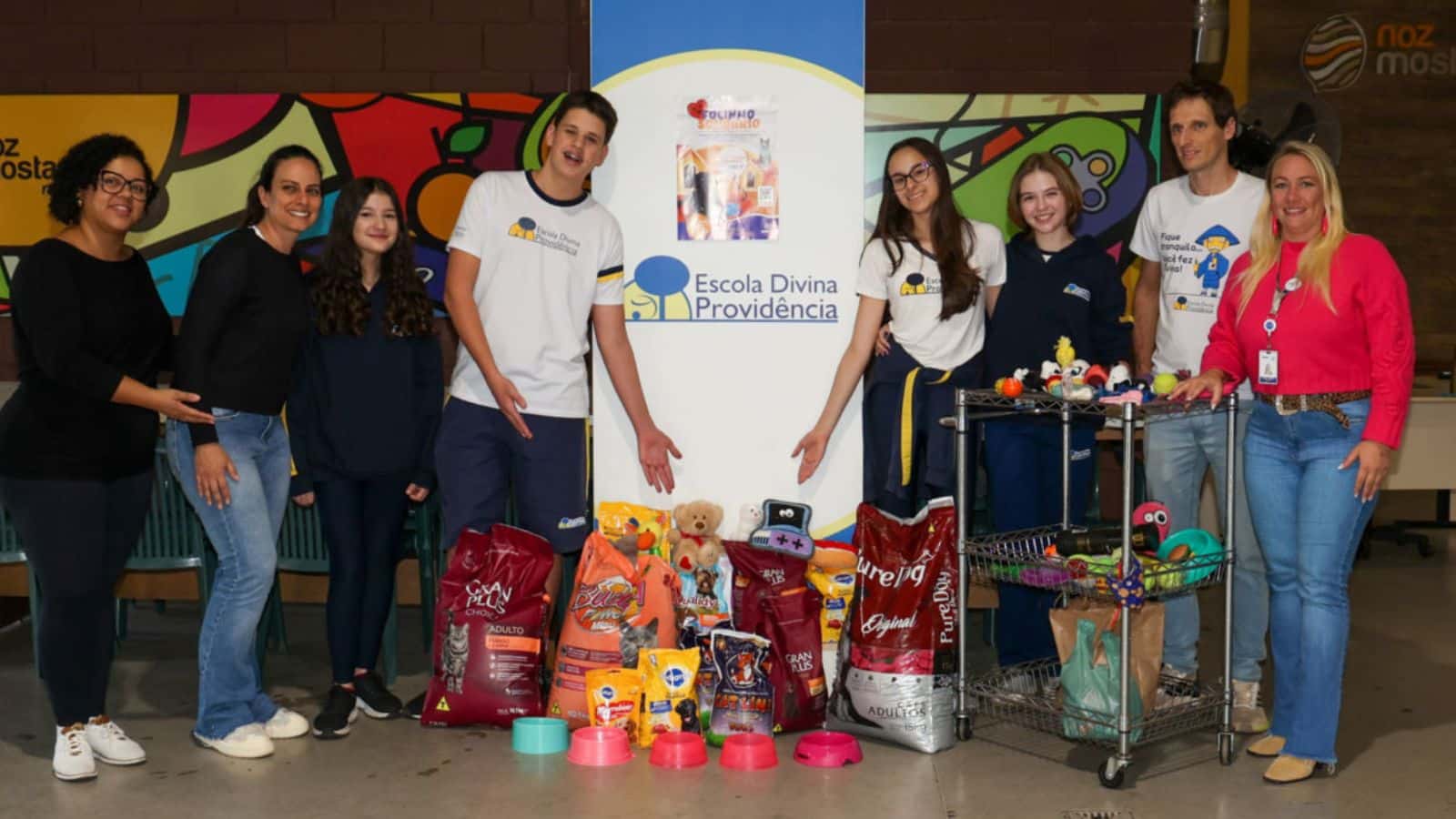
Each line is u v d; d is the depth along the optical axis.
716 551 3.65
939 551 3.44
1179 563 3.21
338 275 3.62
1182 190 3.71
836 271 3.70
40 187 5.64
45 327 3.09
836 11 3.64
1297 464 3.24
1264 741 3.39
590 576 3.54
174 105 5.61
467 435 3.64
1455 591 5.78
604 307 3.66
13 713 3.91
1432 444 5.98
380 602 3.78
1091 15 5.70
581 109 3.44
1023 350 3.72
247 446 3.33
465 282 3.56
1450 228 8.91
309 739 3.57
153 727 3.72
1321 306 3.11
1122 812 2.97
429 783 3.19
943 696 3.44
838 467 3.72
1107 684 3.23
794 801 3.04
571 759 3.35
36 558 3.21
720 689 3.46
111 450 3.23
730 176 3.68
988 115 5.69
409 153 5.64
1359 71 8.77
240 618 3.41
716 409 3.72
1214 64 5.65
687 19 3.65
